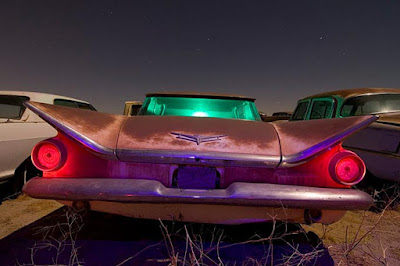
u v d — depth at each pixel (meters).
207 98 2.53
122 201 1.43
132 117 1.94
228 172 1.55
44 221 2.29
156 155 1.51
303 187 1.50
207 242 1.87
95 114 1.81
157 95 2.54
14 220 2.32
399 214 2.69
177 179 1.53
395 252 1.92
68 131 1.49
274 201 1.42
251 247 1.84
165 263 1.60
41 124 3.11
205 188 1.52
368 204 1.46
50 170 1.51
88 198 1.42
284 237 2.03
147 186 1.45
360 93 3.84
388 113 3.49
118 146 1.55
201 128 1.73
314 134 1.61
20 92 3.43
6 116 3.15
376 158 2.95
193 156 1.50
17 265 1.56
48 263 1.58
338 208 1.45
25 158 2.87
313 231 2.25
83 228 2.12
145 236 1.96
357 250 1.93
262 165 1.52
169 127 1.73
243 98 2.55
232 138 1.64
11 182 2.91
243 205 1.43
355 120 1.56
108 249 1.77
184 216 1.56
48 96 3.65
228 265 1.60
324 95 4.44
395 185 2.91
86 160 1.56
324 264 1.70
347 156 1.51
